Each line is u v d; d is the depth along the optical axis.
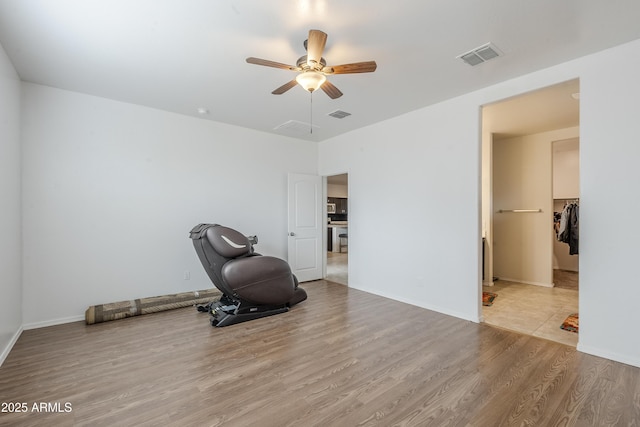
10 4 1.99
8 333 2.70
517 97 3.18
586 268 2.65
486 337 2.99
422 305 3.98
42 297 3.29
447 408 1.90
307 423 1.77
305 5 2.04
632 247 2.43
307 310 3.86
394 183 4.36
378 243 4.61
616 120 2.51
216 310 3.51
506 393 2.06
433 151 3.85
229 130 4.71
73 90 3.44
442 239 3.76
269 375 2.29
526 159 5.32
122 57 2.72
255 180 5.00
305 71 2.44
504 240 5.58
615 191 2.51
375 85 3.29
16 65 2.85
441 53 2.65
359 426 1.74
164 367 2.41
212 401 1.98
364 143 4.84
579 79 2.72
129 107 3.84
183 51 2.62
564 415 1.83
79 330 3.19
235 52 2.64
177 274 4.21
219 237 3.42
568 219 5.12
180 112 4.17
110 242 3.71
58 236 3.39
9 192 2.74
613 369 2.36
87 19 2.17
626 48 2.47
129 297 3.83
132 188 3.87
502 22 2.22
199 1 1.99
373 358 2.56
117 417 1.82
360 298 4.42
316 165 5.81
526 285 5.17
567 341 2.90
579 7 2.04
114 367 2.41
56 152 3.38
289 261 5.31
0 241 2.49
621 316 2.48
